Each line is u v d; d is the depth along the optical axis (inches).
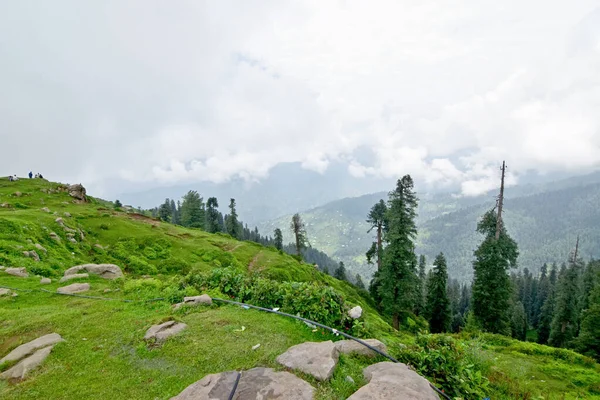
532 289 3521.2
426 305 1812.3
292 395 185.0
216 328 299.6
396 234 1232.2
